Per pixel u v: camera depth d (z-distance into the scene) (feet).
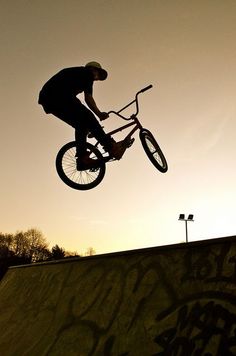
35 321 12.83
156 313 8.89
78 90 14.79
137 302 9.71
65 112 14.65
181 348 7.59
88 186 16.15
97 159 15.72
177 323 8.21
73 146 16.22
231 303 7.61
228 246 8.91
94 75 15.33
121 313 9.80
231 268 8.36
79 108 14.58
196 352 7.25
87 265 13.21
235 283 7.97
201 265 9.11
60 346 10.45
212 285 8.38
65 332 10.87
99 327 9.98
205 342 7.30
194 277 8.96
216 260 8.87
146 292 9.78
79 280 12.82
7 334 13.43
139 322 9.04
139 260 11.07
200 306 8.13
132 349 8.49
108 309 10.35
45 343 11.12
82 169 15.71
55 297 13.15
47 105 14.73
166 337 8.10
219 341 7.10
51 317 12.25
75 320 11.05
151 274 10.21
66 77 14.46
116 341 9.05
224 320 7.40
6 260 202.69
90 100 14.93
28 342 11.87
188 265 9.43
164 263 10.15
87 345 9.70
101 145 15.49
